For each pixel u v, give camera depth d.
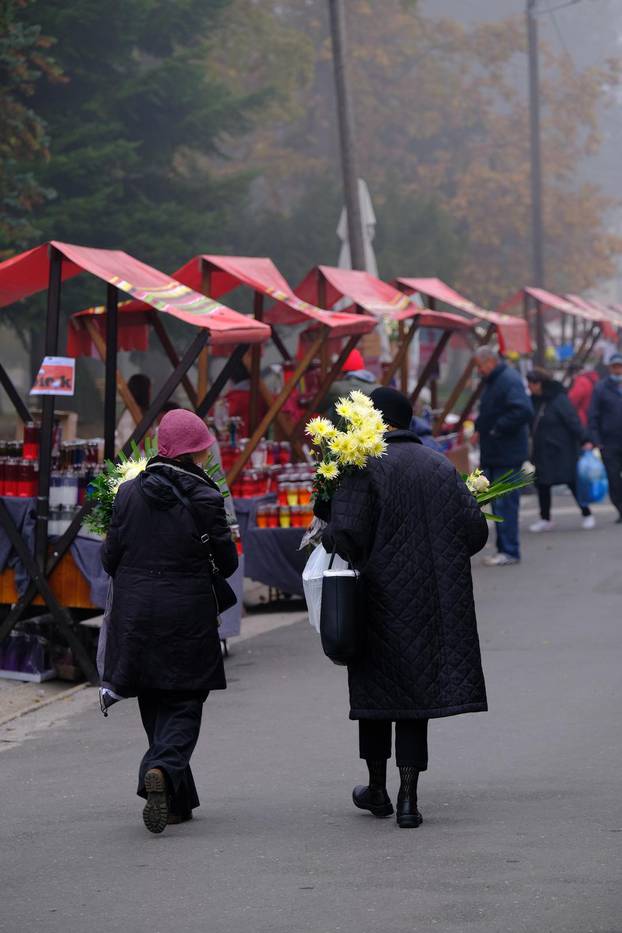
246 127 42.84
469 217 75.75
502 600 16.39
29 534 12.59
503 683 11.84
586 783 8.53
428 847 7.23
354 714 7.76
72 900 6.63
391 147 76.25
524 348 23.52
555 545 21.45
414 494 7.86
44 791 9.08
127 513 8.06
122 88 38.19
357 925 6.02
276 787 8.83
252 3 61.84
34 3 33.91
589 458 26.12
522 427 19.34
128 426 15.92
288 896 6.49
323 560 8.09
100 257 12.82
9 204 30.48
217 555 8.01
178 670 7.91
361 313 20.34
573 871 6.66
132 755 10.00
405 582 7.74
